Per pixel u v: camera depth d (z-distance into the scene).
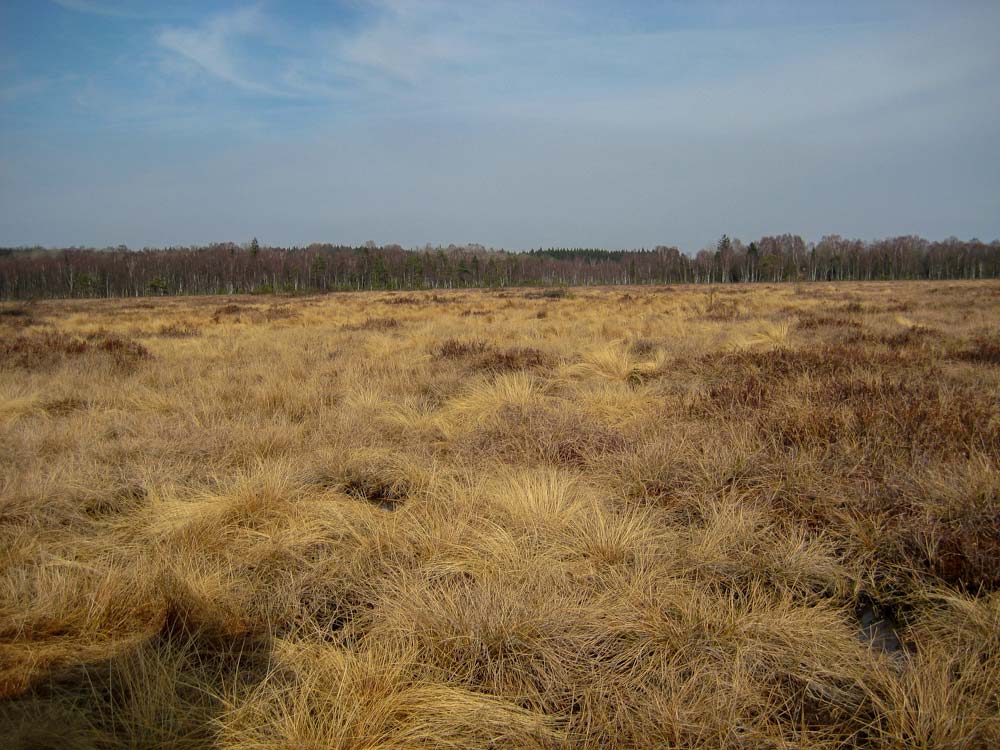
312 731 2.03
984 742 1.97
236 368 9.20
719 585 3.00
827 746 2.04
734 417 5.52
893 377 6.97
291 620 2.81
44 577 2.96
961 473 3.84
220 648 2.61
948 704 2.08
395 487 4.48
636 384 7.81
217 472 4.66
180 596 2.80
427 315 20.73
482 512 3.80
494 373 8.42
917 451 4.35
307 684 2.23
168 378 8.32
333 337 13.48
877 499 3.70
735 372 7.72
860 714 2.21
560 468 4.63
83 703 2.27
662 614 2.69
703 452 4.68
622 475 4.46
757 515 3.65
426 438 5.62
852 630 2.73
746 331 11.88
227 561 3.31
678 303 22.62
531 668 2.40
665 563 3.14
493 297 38.06
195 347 11.86
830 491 3.91
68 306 42.62
